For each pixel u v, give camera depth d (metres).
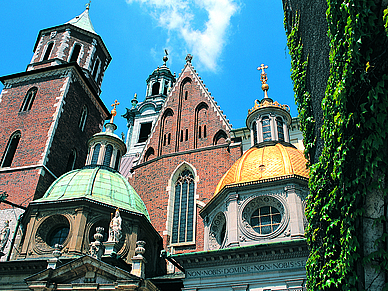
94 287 20.98
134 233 27.98
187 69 42.06
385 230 9.64
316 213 14.09
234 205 24.06
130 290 20.38
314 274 13.70
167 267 30.48
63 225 27.55
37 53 45.34
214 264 21.66
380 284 9.44
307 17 17.72
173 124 38.66
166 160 35.72
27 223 27.92
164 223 32.34
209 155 34.28
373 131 9.51
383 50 9.28
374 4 9.45
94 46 47.97
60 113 38.00
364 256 9.74
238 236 22.88
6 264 24.69
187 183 34.12
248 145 35.09
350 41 10.09
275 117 32.03
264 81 35.69
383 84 9.11
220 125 36.53
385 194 9.41
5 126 38.28
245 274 20.64
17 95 40.72
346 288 10.35
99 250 22.89
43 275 21.66
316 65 16.03
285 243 20.11
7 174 33.72
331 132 11.95
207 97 38.88
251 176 24.98
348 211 10.46
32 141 36.00
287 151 26.44
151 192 34.62
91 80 45.94
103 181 30.78
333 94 11.58
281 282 19.73
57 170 35.78
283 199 23.20
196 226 30.78
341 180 11.02
